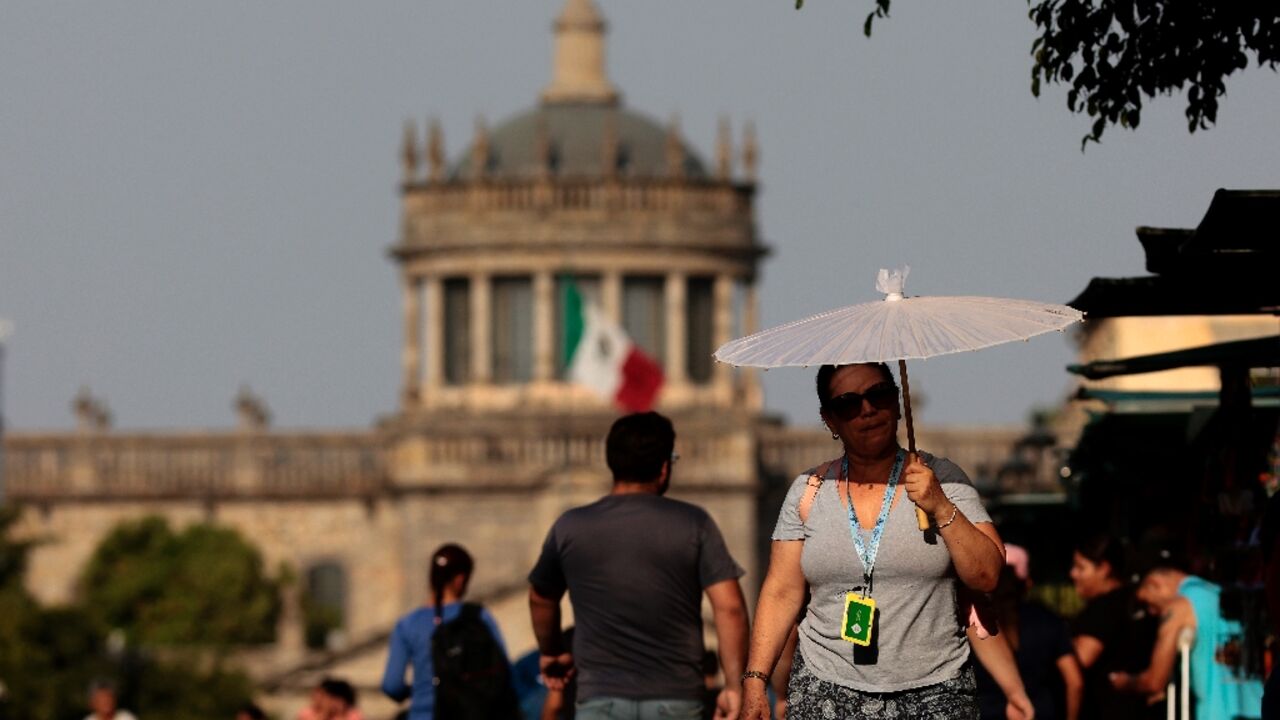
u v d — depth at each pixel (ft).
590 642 115.24
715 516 510.58
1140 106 113.19
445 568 145.38
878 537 94.22
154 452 546.67
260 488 545.03
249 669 488.02
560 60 567.18
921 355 91.30
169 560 533.96
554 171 554.46
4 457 546.67
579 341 497.46
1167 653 131.44
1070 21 112.37
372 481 545.03
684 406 545.44
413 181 556.10
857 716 94.48
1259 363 130.62
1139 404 177.06
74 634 439.63
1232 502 133.39
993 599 96.84
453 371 552.41
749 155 557.74
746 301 558.97
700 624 116.26
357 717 193.77
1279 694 98.17
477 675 142.10
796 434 524.11
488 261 548.31
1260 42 111.24
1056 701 138.51
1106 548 144.77
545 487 519.60
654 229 547.08
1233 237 106.11
